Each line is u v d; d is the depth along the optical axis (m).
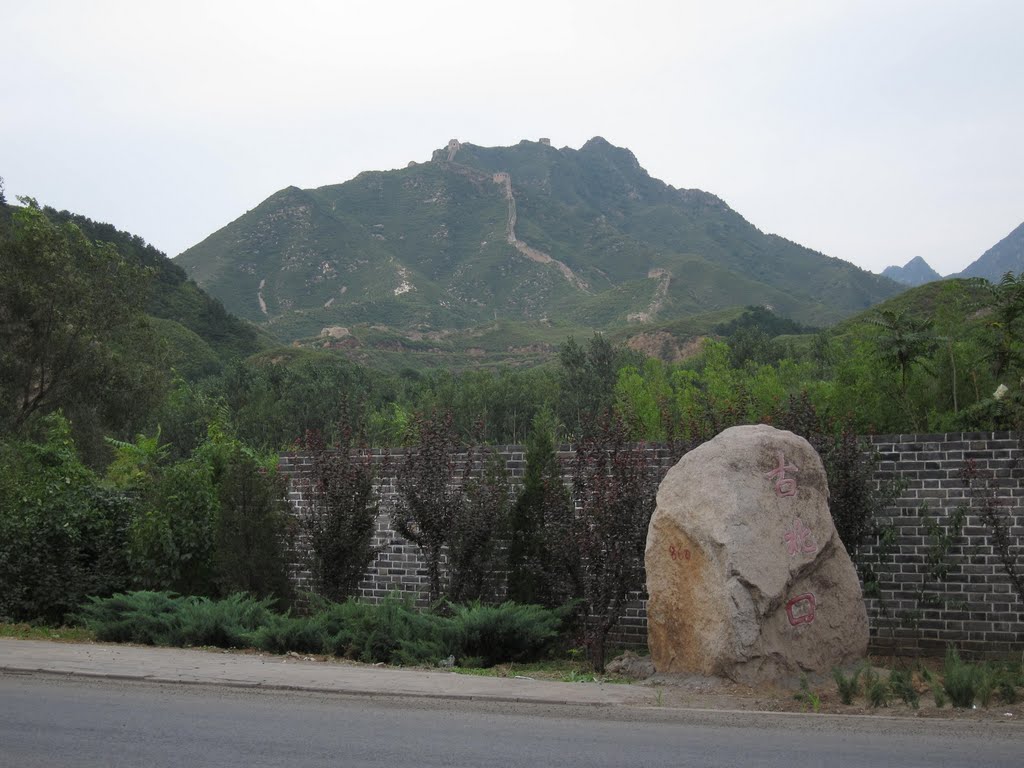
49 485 15.24
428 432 13.15
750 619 9.37
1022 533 11.08
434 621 11.54
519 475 13.80
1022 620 11.08
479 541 12.68
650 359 39.47
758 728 7.68
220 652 11.73
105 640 12.88
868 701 8.62
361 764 6.29
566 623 12.61
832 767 6.28
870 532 11.59
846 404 22.36
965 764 6.38
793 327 124.12
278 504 14.46
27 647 11.69
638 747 6.90
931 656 11.38
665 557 10.10
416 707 8.50
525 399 54.16
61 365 30.88
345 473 13.51
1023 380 18.59
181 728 7.36
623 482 11.02
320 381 60.75
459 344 163.75
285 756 6.48
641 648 12.53
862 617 10.05
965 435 11.41
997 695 8.89
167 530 14.62
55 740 6.91
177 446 46.38
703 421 13.30
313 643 11.80
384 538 14.64
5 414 29.64
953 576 11.38
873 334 24.62
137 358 33.44
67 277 30.52
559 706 8.60
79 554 15.14
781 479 9.91
